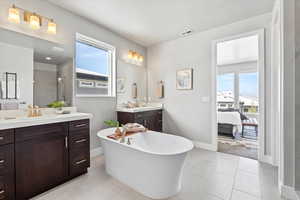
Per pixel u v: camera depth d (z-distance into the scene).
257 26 2.62
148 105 4.15
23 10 2.01
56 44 2.34
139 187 1.78
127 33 3.33
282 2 1.68
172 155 1.61
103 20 2.78
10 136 1.47
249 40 3.62
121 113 3.29
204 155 2.88
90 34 2.81
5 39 1.86
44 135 1.73
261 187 1.86
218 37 3.03
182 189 1.82
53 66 2.32
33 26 2.03
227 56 4.99
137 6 2.33
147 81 4.21
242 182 1.97
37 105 2.14
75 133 2.05
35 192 1.66
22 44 2.00
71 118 1.98
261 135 2.60
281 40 1.71
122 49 3.50
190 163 2.54
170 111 3.78
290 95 1.64
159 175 1.64
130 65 3.72
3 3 1.86
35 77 2.13
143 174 1.73
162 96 3.90
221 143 3.67
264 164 2.49
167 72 3.81
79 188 1.83
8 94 1.89
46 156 1.75
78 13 2.55
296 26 1.63
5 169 1.44
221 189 1.82
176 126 3.68
